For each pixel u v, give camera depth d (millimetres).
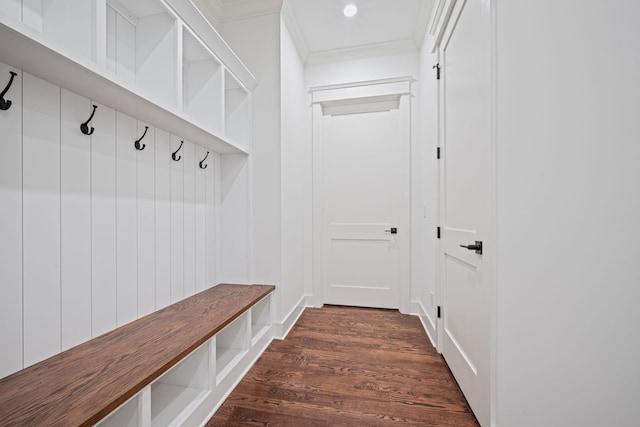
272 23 2152
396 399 1397
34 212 952
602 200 987
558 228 1022
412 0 2172
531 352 1054
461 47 1474
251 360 1735
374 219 2867
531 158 1047
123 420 909
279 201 2139
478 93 1249
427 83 2305
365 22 2420
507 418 1078
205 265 1959
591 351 1009
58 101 1021
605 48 973
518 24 1057
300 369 1680
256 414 1293
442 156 1836
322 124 2955
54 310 1009
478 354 1236
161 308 1538
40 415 717
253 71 2184
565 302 1021
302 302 2748
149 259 1453
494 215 1094
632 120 963
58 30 977
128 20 1349
